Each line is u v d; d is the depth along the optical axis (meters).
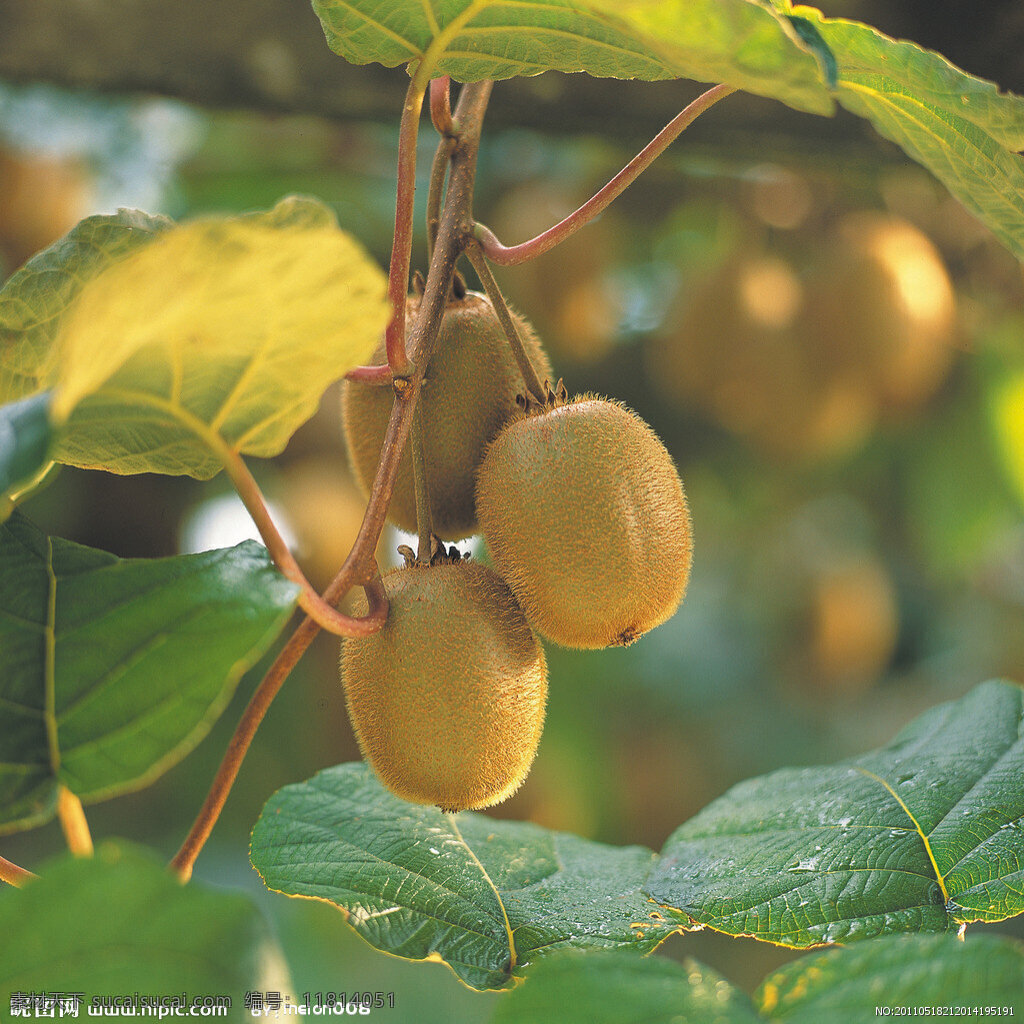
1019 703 0.97
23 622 0.84
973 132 0.90
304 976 1.63
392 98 1.15
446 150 0.92
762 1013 0.83
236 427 0.85
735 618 2.65
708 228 1.85
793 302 1.69
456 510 0.95
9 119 1.49
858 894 0.93
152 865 0.81
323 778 0.98
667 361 1.79
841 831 0.95
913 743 0.98
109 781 0.83
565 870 0.96
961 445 1.92
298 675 1.70
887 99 0.90
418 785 0.90
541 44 0.88
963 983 0.83
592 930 0.93
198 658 0.83
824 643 2.49
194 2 1.11
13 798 0.82
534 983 0.83
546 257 1.65
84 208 1.59
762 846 0.95
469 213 0.91
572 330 1.70
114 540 1.58
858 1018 0.83
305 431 1.58
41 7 1.10
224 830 1.72
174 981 0.81
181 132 1.61
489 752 0.90
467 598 0.91
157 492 1.59
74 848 0.86
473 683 0.90
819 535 2.58
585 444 0.91
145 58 1.13
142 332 0.82
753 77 0.83
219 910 0.82
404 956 0.92
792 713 2.55
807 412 1.69
